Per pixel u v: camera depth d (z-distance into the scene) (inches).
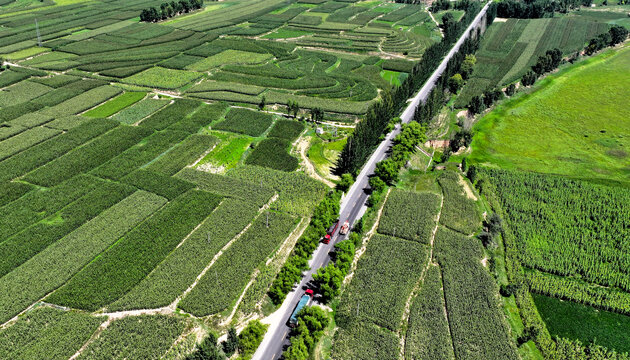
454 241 4495.6
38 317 3558.1
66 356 3275.1
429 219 4788.4
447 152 6028.5
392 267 4151.1
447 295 3882.9
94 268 4010.8
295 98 7445.9
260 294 3836.1
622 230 4704.7
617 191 5334.6
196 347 3376.0
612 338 3644.2
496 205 5088.6
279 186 5246.1
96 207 4734.3
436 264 4256.9
